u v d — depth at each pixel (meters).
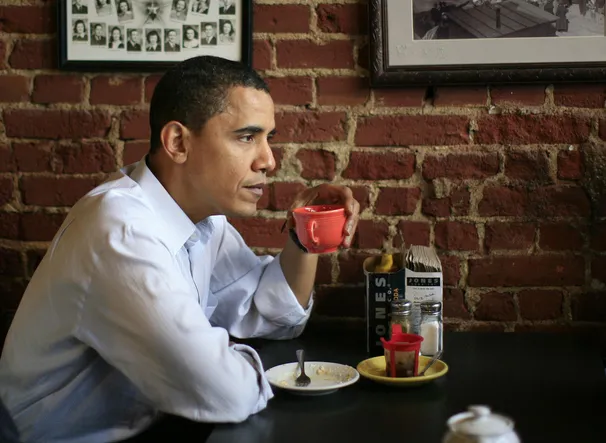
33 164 1.89
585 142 1.80
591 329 1.83
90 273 1.25
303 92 1.84
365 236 1.86
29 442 1.39
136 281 1.23
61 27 1.82
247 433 1.17
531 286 1.84
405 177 1.84
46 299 1.30
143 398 1.36
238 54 1.82
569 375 1.43
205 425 1.44
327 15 1.82
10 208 1.91
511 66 1.76
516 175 1.82
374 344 1.60
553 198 1.81
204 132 1.35
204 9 1.82
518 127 1.81
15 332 1.37
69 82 1.87
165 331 1.21
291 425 1.20
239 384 1.23
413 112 1.82
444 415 1.22
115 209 1.30
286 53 1.83
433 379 1.41
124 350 1.24
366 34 1.82
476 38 1.77
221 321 1.73
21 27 1.86
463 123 1.82
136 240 1.26
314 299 1.89
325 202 1.66
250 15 1.81
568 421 1.18
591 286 1.82
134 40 1.83
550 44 1.76
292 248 1.69
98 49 1.83
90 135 1.87
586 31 1.75
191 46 1.83
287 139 1.85
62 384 1.36
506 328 1.85
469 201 1.83
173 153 1.38
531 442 1.09
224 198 1.40
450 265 1.85
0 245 1.92
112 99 1.86
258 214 1.88
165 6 1.82
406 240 1.86
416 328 1.58
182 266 1.45
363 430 1.17
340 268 1.88
